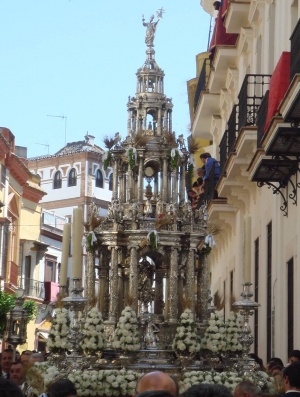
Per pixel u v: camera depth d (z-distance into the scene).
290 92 14.19
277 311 19.64
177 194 16.61
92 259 16.56
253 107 20.20
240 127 20.70
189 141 17.02
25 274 53.03
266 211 21.44
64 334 14.98
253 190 23.14
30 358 15.13
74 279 15.03
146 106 17.08
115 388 14.25
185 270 16.36
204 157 27.09
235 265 25.92
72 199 67.06
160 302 16.62
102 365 15.02
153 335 15.83
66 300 14.91
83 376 14.12
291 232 18.72
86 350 15.01
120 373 14.34
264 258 21.55
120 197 16.70
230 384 14.13
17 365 14.48
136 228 16.28
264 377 14.42
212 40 27.47
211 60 27.39
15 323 19.17
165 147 16.62
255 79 20.77
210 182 25.34
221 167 23.81
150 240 15.95
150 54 17.55
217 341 15.19
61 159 67.88
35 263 53.88
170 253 16.23
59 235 58.38
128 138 16.84
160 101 17.08
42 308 54.00
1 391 6.75
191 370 14.97
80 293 15.04
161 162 16.64
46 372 13.87
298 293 17.70
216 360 15.28
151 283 16.58
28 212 53.34
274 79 16.47
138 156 16.55
